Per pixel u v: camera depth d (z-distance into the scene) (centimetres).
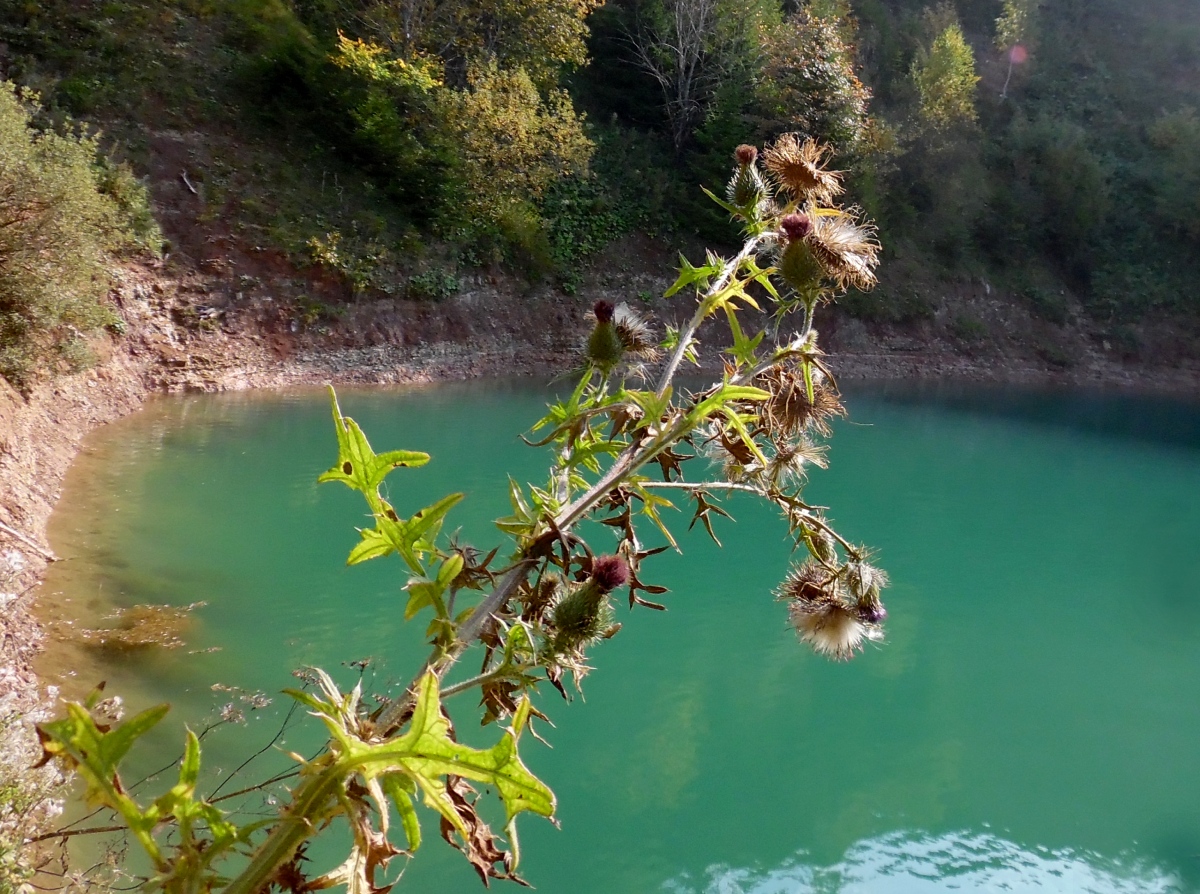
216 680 509
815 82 2295
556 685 110
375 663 548
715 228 2225
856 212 159
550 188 2119
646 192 2272
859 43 2983
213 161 1642
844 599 147
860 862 432
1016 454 1476
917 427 1636
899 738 559
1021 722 595
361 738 96
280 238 1605
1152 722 607
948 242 2620
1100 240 2861
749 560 842
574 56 2231
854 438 1496
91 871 323
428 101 1900
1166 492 1282
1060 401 2120
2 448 736
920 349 2366
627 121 2558
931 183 2670
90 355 1053
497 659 488
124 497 821
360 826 87
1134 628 770
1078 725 596
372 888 88
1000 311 2572
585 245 2083
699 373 1822
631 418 140
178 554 700
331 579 682
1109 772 539
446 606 114
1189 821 491
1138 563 938
